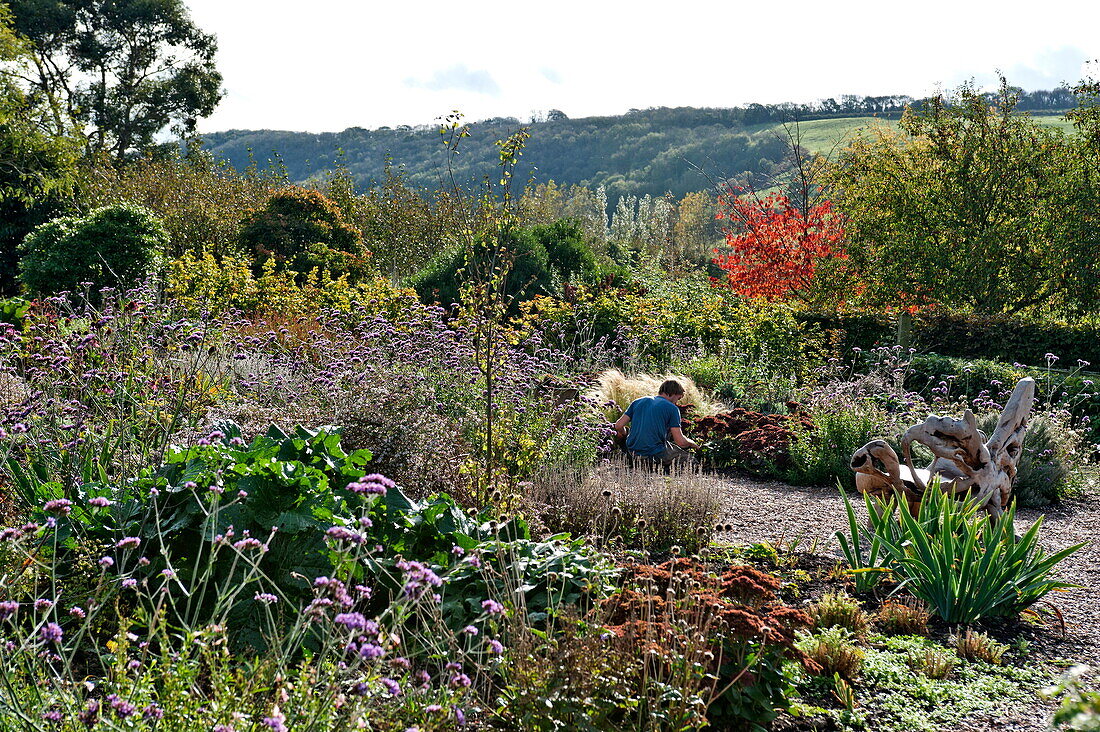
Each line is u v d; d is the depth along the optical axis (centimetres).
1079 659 425
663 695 298
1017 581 474
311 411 612
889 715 363
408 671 288
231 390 648
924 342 1566
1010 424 646
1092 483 870
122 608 353
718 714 329
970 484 625
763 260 2069
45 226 1609
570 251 1811
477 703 312
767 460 869
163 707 243
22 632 288
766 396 1159
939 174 1753
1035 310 1722
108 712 249
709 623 330
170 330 662
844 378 1375
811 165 2259
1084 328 1463
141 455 466
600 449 788
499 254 654
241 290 1495
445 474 553
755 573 402
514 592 347
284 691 247
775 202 2162
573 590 390
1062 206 1619
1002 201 1692
